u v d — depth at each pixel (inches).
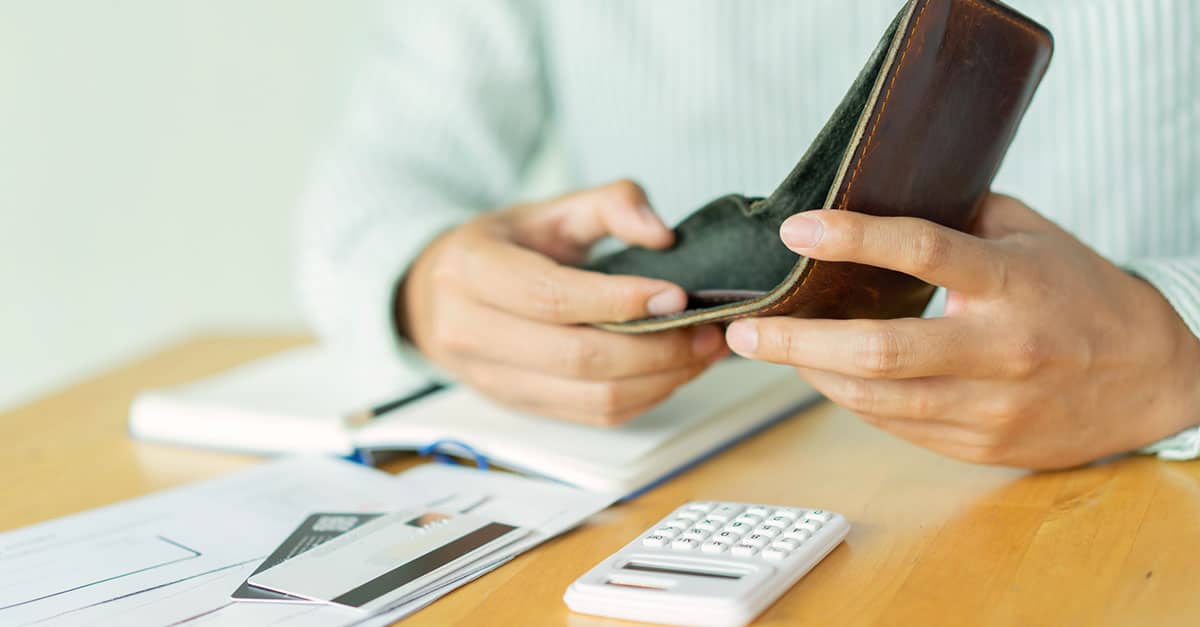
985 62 18.9
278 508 23.2
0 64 67.2
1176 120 35.5
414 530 20.7
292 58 61.0
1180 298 22.5
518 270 25.1
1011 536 19.3
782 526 19.2
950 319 20.2
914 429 22.0
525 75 42.6
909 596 17.0
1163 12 34.8
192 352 44.4
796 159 39.8
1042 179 37.4
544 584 18.6
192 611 18.0
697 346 24.8
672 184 41.9
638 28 41.1
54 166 68.0
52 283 70.4
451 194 41.3
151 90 64.4
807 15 38.3
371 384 32.4
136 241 67.7
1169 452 22.7
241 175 64.2
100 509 24.0
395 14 43.0
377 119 40.8
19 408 35.9
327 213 36.5
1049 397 21.2
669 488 23.6
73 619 18.0
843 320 21.0
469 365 27.9
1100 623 15.7
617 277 23.6
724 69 39.7
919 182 19.5
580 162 45.0
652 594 16.6
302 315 65.6
